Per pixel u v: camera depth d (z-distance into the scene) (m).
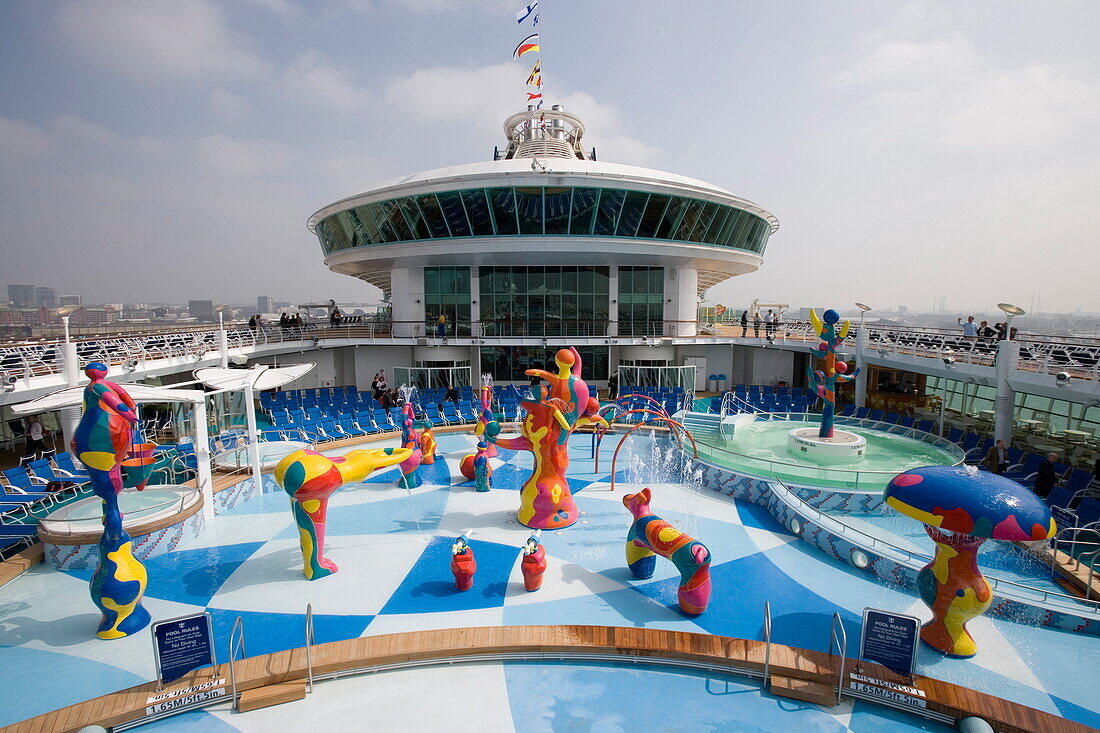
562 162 26.72
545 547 11.23
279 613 8.80
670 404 23.75
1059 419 18.97
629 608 8.97
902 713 6.75
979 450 16.12
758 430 19.16
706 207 26.89
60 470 13.36
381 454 10.54
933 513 6.90
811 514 11.73
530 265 29.11
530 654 7.70
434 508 13.44
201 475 12.42
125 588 8.11
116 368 15.83
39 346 14.80
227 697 6.90
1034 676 7.29
